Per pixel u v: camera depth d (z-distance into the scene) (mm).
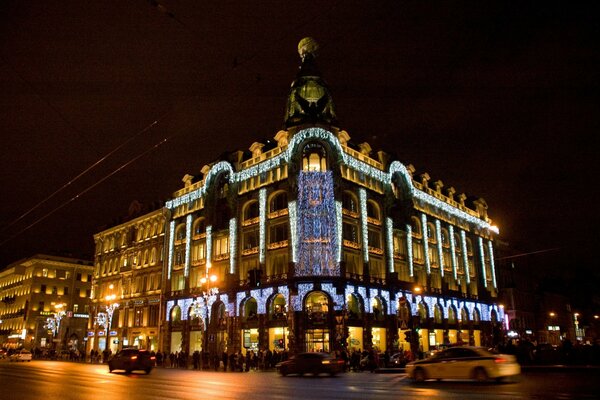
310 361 28922
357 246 48094
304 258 44500
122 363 30781
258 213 50812
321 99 49312
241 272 50656
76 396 15422
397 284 50688
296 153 46656
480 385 19281
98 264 74062
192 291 55250
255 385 20797
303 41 53094
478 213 74688
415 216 58969
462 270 66500
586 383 18734
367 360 35969
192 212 58938
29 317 87000
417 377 22062
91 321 71750
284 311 46000
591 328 86062
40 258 91000
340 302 43344
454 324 60625
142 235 67250
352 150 51125
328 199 45594
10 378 23375
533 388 17438
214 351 49406
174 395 15875
